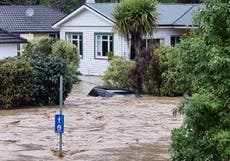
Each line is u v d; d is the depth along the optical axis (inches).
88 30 2084.2
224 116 355.6
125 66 1462.8
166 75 393.4
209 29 374.0
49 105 1132.5
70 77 1154.7
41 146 667.4
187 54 370.6
